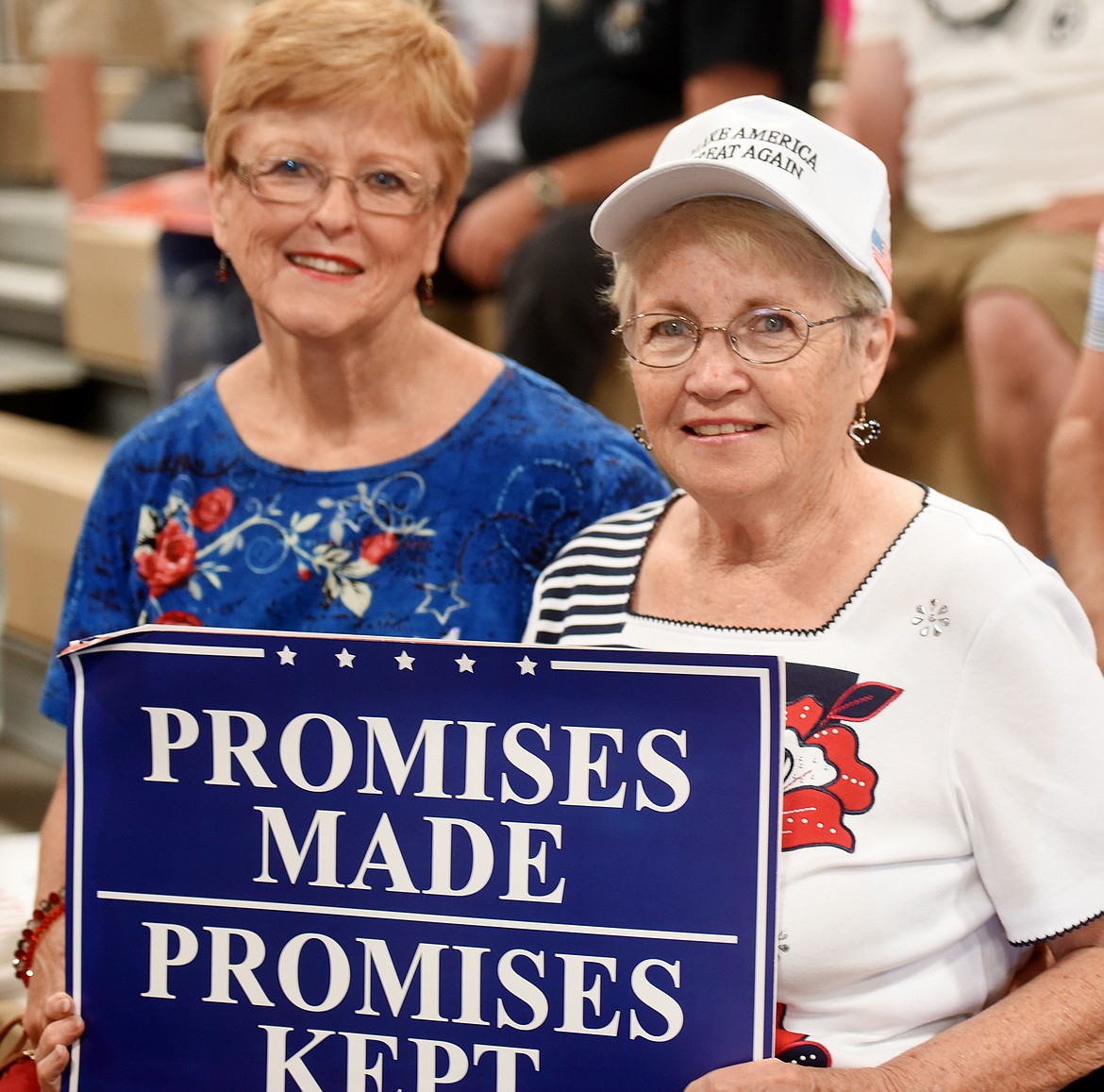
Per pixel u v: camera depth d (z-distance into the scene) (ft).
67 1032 4.25
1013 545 4.27
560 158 10.55
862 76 9.68
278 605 5.54
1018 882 4.05
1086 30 8.63
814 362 4.20
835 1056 4.12
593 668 3.96
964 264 9.27
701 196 4.22
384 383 5.52
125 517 5.79
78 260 14.08
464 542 5.49
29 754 10.96
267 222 5.21
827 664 4.25
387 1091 4.15
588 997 4.02
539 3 10.52
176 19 12.59
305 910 4.15
